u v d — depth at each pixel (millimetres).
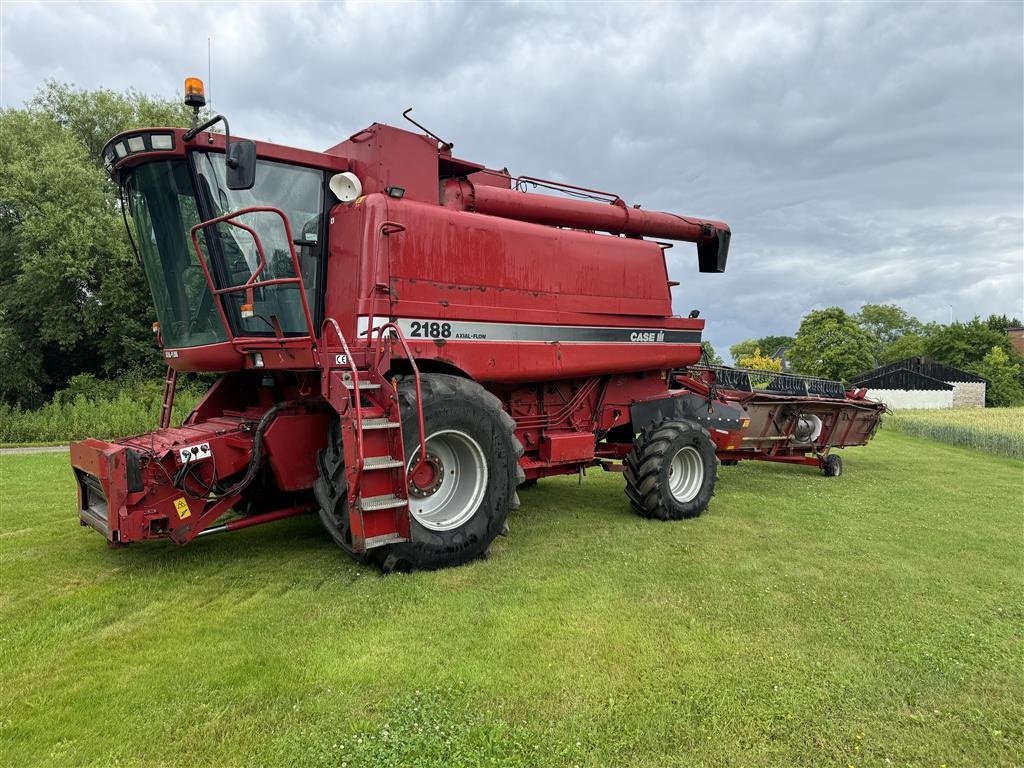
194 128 4820
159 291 5734
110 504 4578
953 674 3482
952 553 5770
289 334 5355
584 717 2955
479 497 5199
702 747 2770
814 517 7137
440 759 2631
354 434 4504
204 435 5020
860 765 2697
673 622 4027
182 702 3031
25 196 22984
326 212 5492
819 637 3887
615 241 7035
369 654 3508
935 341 62219
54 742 2738
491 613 4078
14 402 23891
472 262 5691
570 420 7051
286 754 2656
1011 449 15758
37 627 3871
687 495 7070
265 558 5207
